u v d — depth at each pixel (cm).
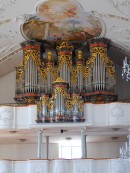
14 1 2070
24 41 2466
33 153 2720
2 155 2731
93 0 2061
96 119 2208
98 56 2411
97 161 2120
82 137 2200
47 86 2400
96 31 2380
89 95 2364
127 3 2016
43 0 2075
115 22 2244
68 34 2434
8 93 2741
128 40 2384
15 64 2684
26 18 2247
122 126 2212
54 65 2464
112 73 2398
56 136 2478
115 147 2683
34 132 2355
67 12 2202
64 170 2103
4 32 2339
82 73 2402
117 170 2086
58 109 2181
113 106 2209
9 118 2250
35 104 2238
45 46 2520
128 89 2661
